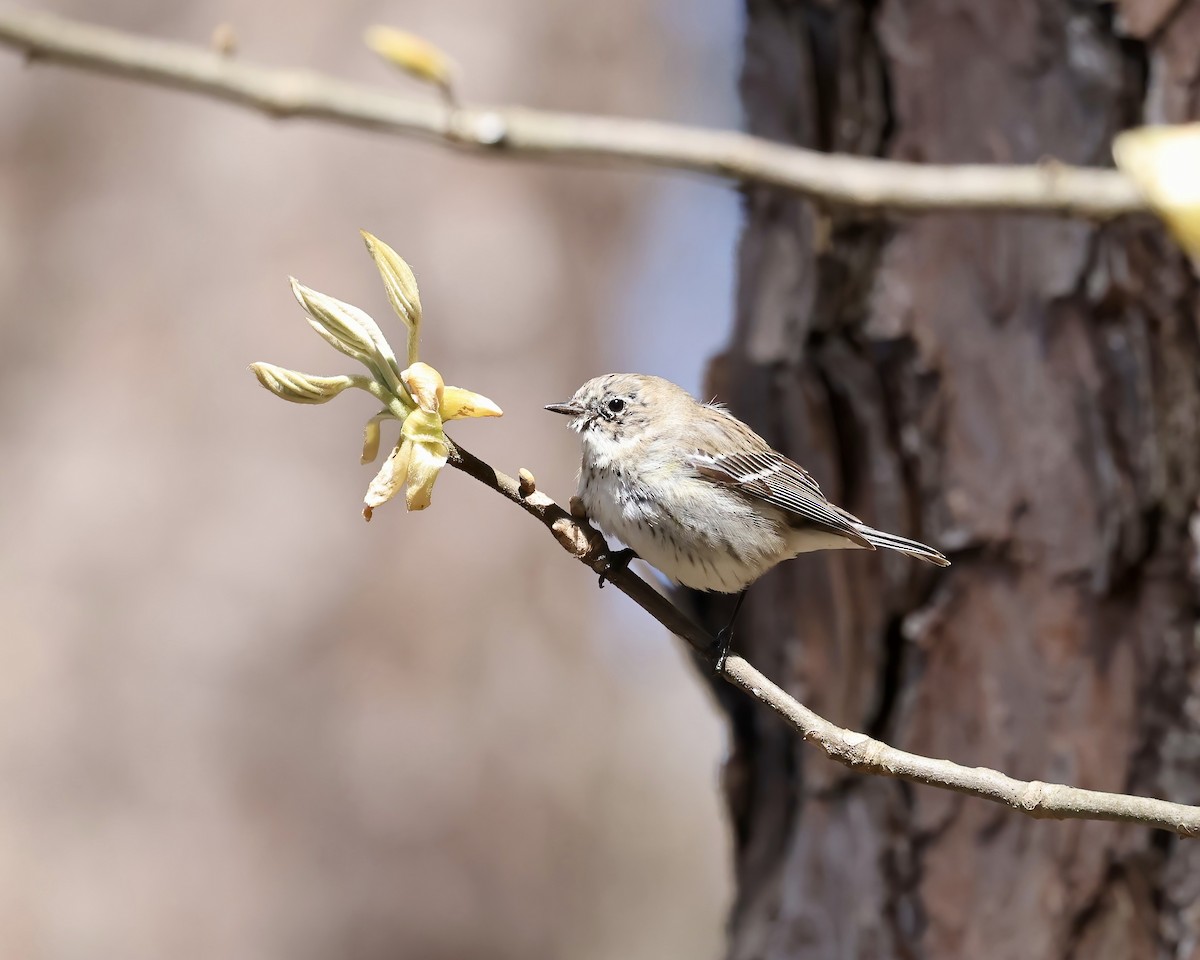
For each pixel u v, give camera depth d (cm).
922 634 676
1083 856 639
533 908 1405
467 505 1413
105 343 1354
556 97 1557
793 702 477
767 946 700
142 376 1346
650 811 1702
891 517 691
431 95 1451
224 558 1313
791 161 621
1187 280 655
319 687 1316
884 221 700
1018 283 676
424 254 1434
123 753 1273
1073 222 666
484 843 1370
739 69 781
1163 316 657
